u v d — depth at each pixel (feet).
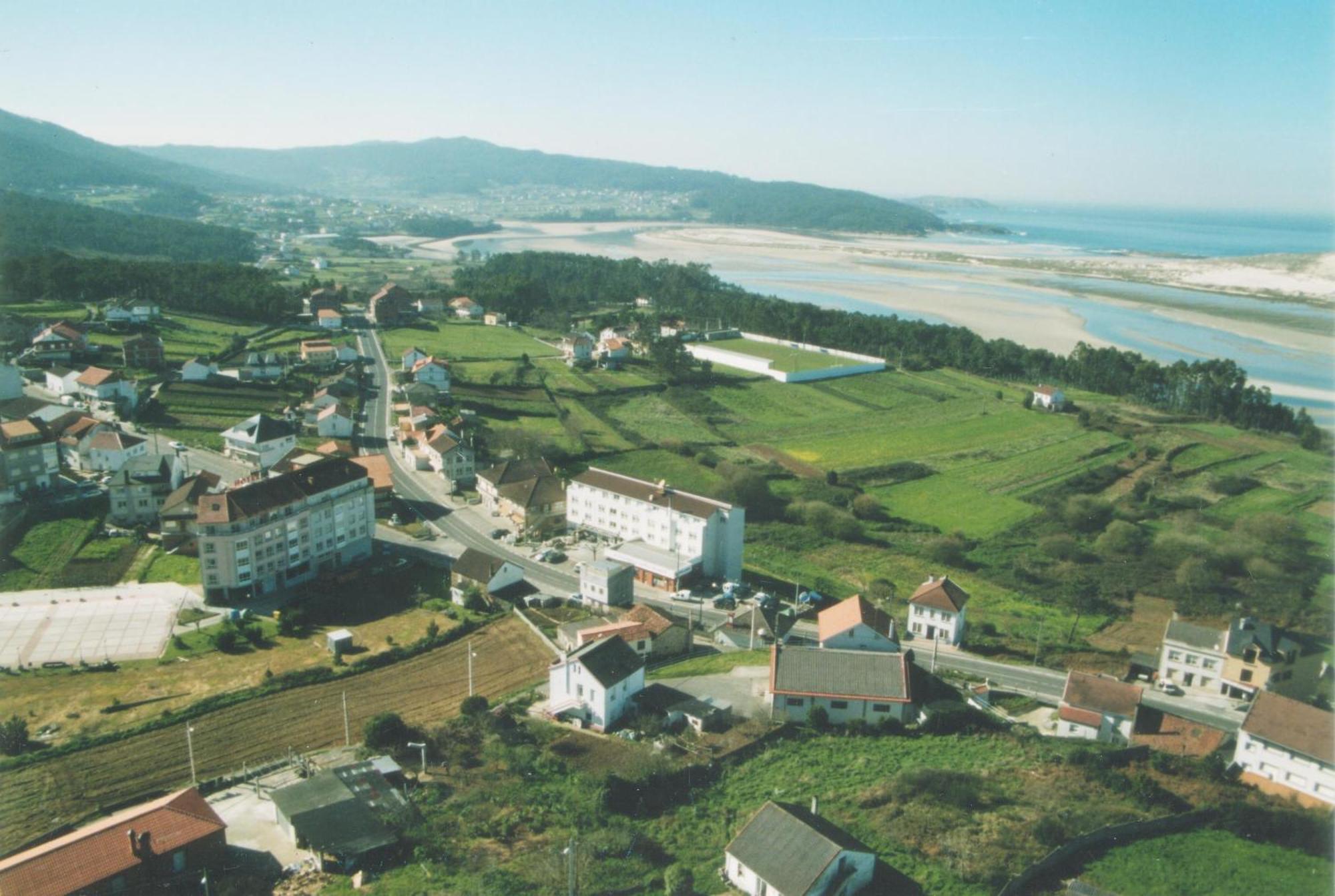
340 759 249.75
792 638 357.61
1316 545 489.67
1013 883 195.11
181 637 322.96
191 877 194.70
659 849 208.64
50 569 374.63
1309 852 212.64
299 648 320.29
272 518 367.66
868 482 587.27
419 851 203.21
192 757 243.40
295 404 642.63
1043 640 371.15
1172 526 518.78
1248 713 260.42
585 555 437.58
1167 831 220.02
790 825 199.00
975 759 257.14
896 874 199.41
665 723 271.49
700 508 426.10
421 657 317.42
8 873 181.88
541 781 236.02
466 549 432.66
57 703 276.00
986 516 534.37
